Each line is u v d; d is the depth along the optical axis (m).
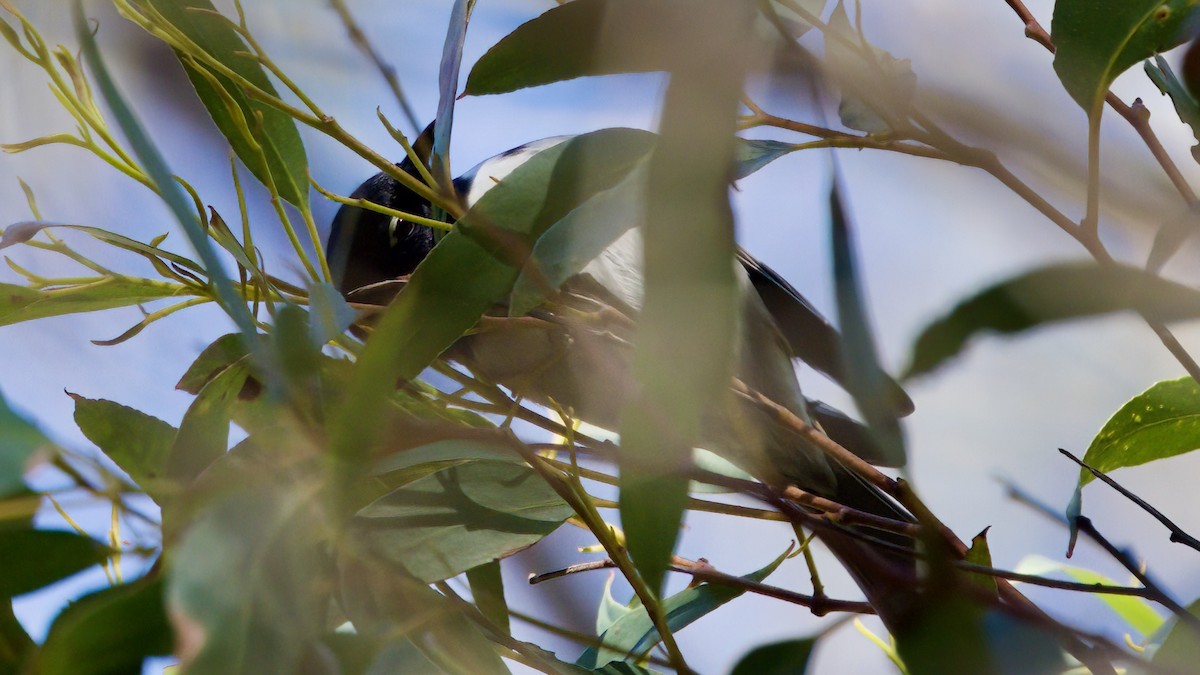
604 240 4.79
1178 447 4.86
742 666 4.75
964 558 4.77
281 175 4.83
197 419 4.77
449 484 4.82
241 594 4.67
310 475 4.70
